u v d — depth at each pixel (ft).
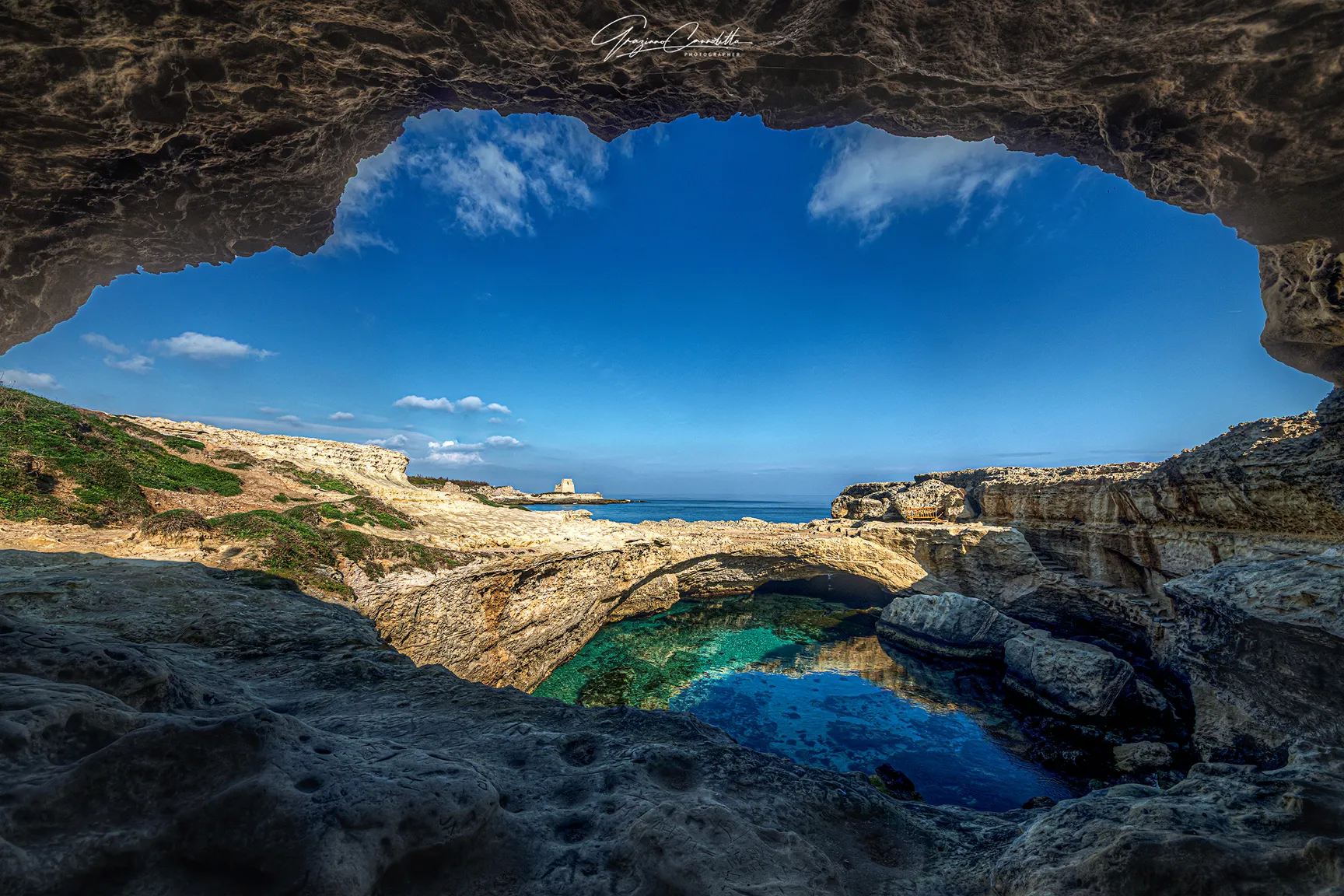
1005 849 13.78
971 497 132.98
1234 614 34.50
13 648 12.76
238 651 25.89
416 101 22.81
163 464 68.44
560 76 20.58
